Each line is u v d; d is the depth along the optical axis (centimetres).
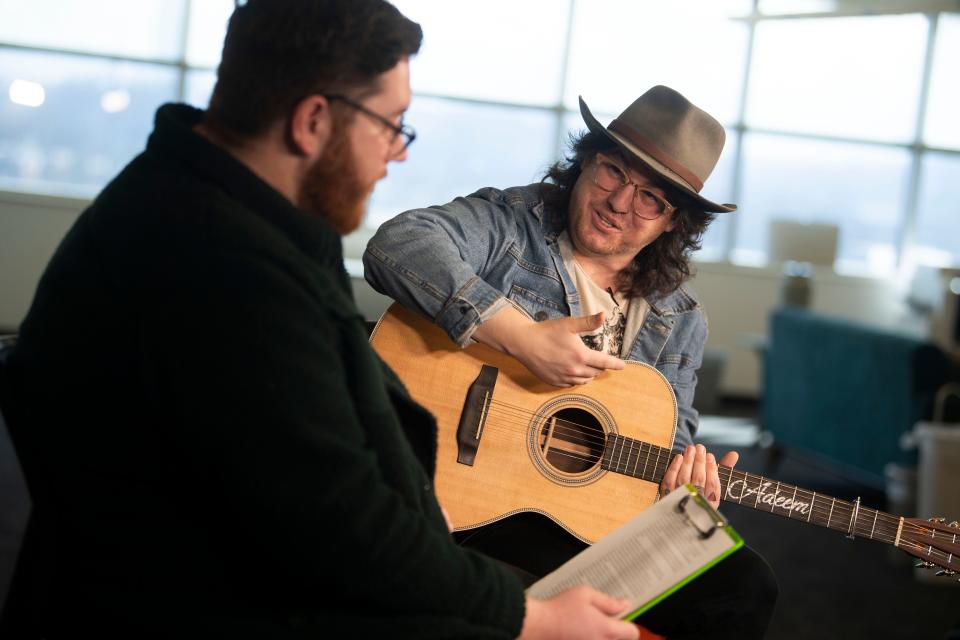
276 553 110
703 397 738
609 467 198
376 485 114
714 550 133
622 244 205
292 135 117
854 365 492
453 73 794
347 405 115
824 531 459
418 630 115
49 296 118
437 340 195
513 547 195
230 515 110
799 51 809
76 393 114
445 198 808
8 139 743
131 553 113
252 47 115
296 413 108
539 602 126
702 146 204
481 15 788
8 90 738
